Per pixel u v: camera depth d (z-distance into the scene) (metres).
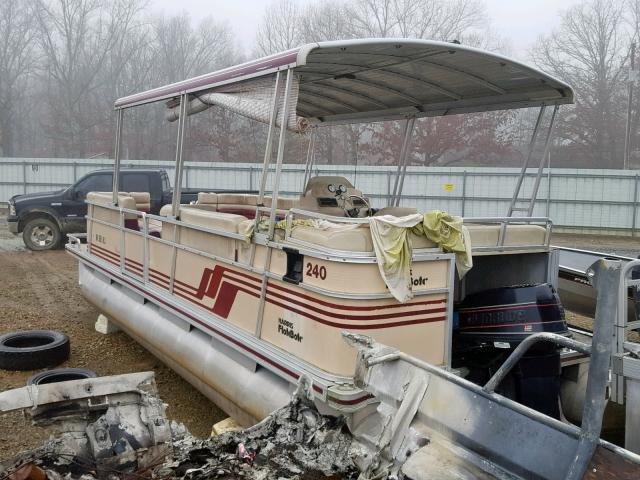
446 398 2.49
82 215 14.14
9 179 22.72
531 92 4.96
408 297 3.65
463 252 3.94
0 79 40.72
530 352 4.10
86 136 38.91
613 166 34.06
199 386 5.09
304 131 3.96
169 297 5.56
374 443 2.80
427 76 4.93
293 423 3.21
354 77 5.17
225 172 21.02
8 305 8.89
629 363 2.70
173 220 5.46
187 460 3.06
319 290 3.66
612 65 34.56
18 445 4.48
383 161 21.00
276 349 4.09
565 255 6.64
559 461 2.08
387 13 32.28
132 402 3.16
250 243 4.37
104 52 39.28
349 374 3.57
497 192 20.09
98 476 2.93
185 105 5.18
